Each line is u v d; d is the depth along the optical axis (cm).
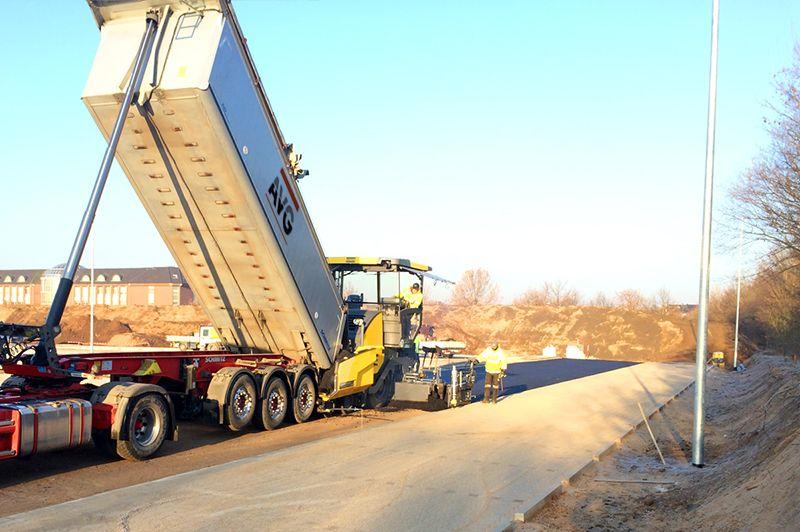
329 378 1511
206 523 710
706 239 1145
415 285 1786
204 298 1388
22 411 891
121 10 1043
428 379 1898
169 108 1016
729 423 1714
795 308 2991
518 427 1398
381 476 933
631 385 2475
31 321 6188
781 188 2444
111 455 1051
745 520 730
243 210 1147
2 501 828
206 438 1280
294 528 705
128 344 4825
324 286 1399
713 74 1146
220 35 1009
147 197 1186
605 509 870
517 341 6184
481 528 729
